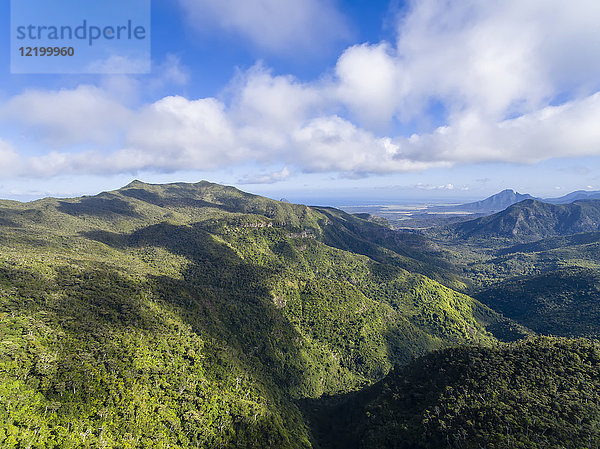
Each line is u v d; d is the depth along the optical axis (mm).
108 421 86375
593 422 83562
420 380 124250
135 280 156875
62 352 97688
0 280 124250
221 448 97250
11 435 72562
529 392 97312
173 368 112812
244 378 128250
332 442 125625
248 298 191500
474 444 85750
